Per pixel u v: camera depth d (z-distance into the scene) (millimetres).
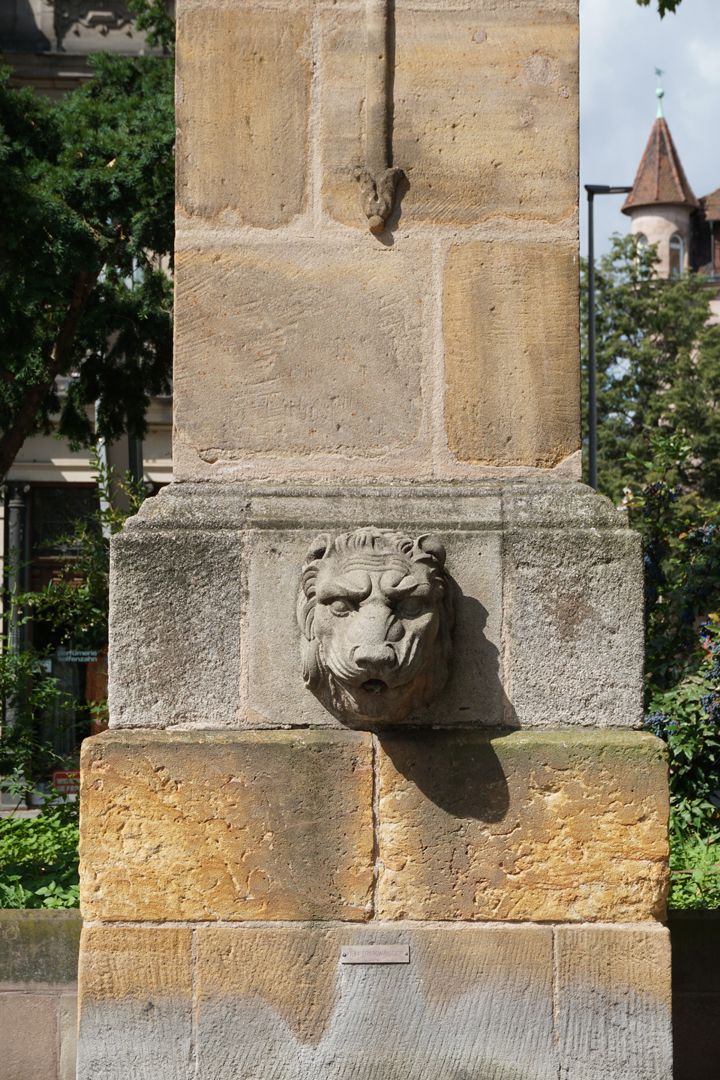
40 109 11258
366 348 3953
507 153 3982
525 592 3797
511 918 3709
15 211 9750
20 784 8523
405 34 4004
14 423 12039
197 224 3975
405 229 3973
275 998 3689
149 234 10875
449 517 3818
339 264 3963
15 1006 4562
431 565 3637
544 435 3936
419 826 3719
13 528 19719
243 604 3803
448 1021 3688
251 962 3695
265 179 3982
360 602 3557
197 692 3791
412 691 3682
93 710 8977
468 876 3713
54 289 9938
